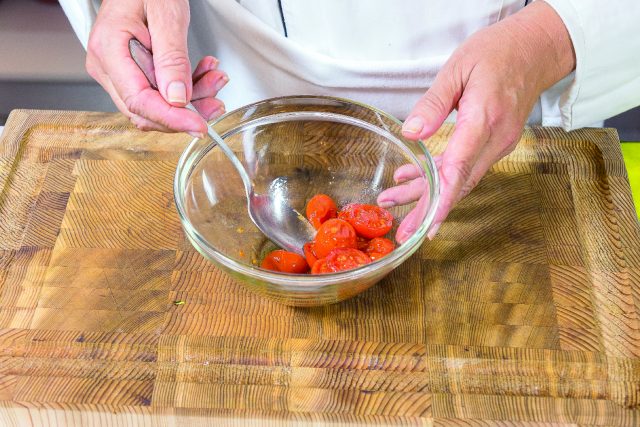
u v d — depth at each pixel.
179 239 0.95
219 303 0.88
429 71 1.12
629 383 0.83
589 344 0.85
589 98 1.04
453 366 0.83
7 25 1.51
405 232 0.84
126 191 1.00
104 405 0.80
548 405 0.81
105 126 1.08
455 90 0.90
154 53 0.83
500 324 0.87
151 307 0.88
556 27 0.96
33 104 1.57
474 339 0.85
